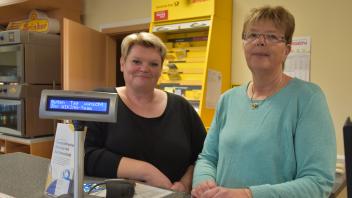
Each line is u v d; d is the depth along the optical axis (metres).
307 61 2.24
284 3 2.34
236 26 2.56
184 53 2.60
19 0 3.19
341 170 1.71
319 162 0.97
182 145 1.50
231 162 1.16
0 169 1.36
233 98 1.30
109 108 0.82
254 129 1.13
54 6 3.33
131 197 1.01
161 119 1.50
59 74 3.29
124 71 1.52
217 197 0.95
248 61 1.17
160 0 2.58
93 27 3.55
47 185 1.06
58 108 0.85
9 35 3.02
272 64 1.13
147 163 1.34
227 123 1.25
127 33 3.35
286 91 1.12
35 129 3.09
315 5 2.21
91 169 1.34
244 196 0.93
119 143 1.42
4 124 3.20
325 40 2.18
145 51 1.45
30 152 3.01
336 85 2.15
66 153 1.02
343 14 2.11
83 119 0.83
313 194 0.94
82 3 3.62
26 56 3.00
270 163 1.07
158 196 1.04
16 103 3.02
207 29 2.51
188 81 2.51
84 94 0.84
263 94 1.20
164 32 2.69
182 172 1.52
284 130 1.06
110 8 3.40
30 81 3.04
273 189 0.94
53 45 3.24
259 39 1.12
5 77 3.14
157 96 1.58
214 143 1.35
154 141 1.45
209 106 2.35
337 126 2.14
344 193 1.86
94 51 3.24
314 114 1.03
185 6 2.45
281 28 1.12
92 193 1.04
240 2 2.53
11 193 1.08
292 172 1.05
